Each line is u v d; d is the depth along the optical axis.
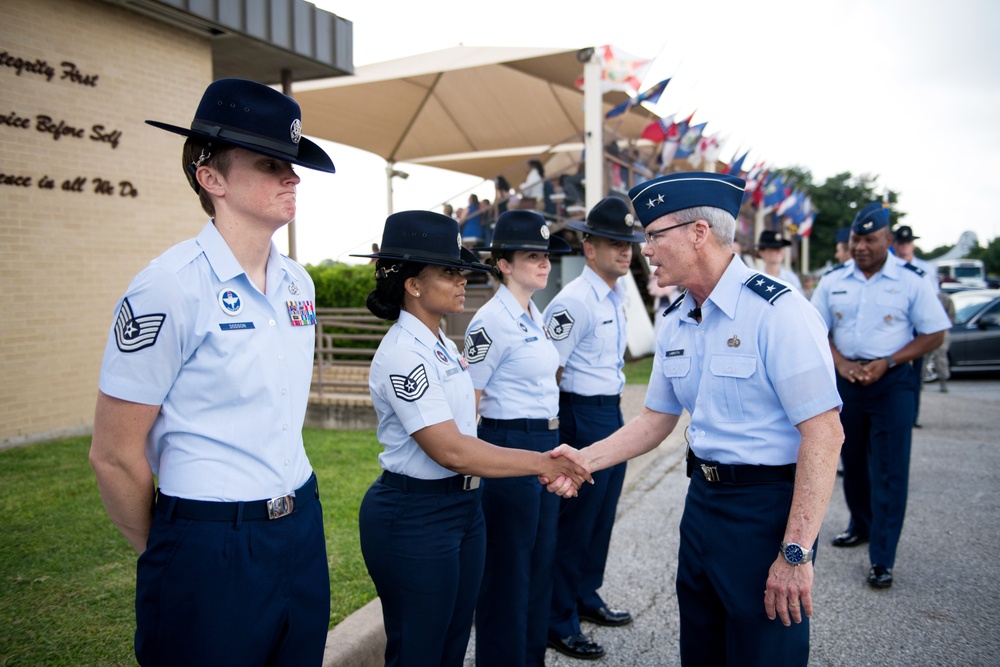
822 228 43.44
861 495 4.35
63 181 6.29
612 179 11.34
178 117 7.24
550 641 3.24
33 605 3.08
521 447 2.85
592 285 3.42
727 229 2.10
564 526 3.25
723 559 2.06
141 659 1.67
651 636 3.35
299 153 1.90
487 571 2.74
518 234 2.90
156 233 7.10
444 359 2.28
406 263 2.21
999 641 3.19
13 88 5.88
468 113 13.25
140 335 1.57
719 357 2.07
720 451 2.08
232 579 1.63
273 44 7.59
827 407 1.88
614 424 3.46
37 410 6.18
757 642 1.99
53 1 6.12
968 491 5.41
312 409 7.46
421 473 2.24
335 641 2.81
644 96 9.88
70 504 4.41
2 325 5.90
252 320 1.72
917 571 3.98
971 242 48.78
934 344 3.82
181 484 1.64
